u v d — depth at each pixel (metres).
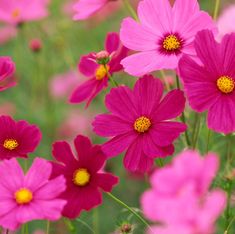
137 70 0.92
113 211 1.53
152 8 0.95
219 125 0.87
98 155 0.91
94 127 0.92
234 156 1.12
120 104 0.92
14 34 2.17
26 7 1.80
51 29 2.13
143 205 0.73
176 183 0.74
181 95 0.91
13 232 1.09
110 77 0.96
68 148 0.92
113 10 2.15
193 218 0.72
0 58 0.97
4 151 0.91
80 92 1.01
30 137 0.92
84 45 2.18
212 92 0.88
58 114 1.92
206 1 1.93
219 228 1.06
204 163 0.74
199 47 0.89
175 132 0.89
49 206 0.83
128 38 0.94
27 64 2.13
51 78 2.00
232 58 0.89
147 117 0.91
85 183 0.91
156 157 0.89
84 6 1.10
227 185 1.00
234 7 1.17
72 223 0.98
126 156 0.91
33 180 0.85
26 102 2.03
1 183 0.85
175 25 0.94
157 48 0.94
